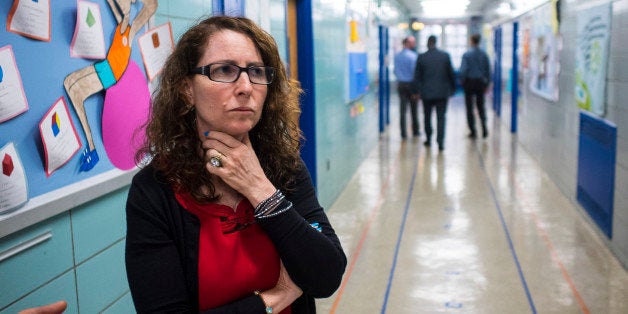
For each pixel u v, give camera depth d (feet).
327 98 17.67
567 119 18.35
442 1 45.91
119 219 6.68
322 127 16.89
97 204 6.19
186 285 3.60
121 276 6.75
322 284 3.73
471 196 18.98
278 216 3.59
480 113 32.27
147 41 7.07
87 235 5.99
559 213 16.69
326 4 17.61
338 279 3.84
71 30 5.56
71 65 5.58
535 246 13.88
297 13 15.52
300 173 4.11
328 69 17.89
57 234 5.46
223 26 3.60
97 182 5.99
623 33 12.28
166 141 3.62
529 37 27.58
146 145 3.92
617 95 12.75
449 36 69.05
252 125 3.64
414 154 27.48
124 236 6.82
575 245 13.84
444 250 13.84
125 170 6.66
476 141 31.24
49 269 5.33
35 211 4.98
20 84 4.83
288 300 3.78
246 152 3.59
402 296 11.30
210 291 3.60
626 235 12.05
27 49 4.93
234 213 3.70
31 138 4.99
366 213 17.31
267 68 3.68
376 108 30.94
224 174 3.53
